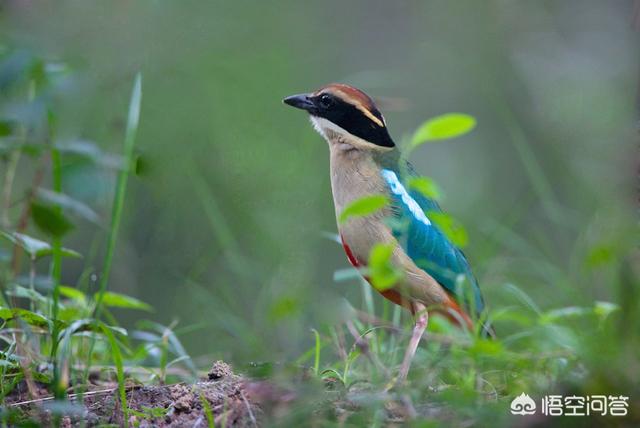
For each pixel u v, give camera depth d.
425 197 10.41
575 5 19.44
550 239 14.69
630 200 10.71
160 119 14.95
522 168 17.52
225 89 15.87
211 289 14.02
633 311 8.99
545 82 18.36
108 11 13.46
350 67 19.66
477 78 19.11
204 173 15.25
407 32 20.17
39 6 12.20
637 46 16.31
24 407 8.27
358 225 10.03
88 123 12.21
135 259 14.58
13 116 9.13
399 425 7.45
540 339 9.23
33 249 9.48
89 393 8.49
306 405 7.56
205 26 15.85
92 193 9.17
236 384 8.12
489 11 19.73
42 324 9.14
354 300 13.78
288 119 16.31
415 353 9.58
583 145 16.61
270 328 11.55
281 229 14.73
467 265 10.55
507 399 8.02
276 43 17.67
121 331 9.12
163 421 7.79
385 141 10.54
